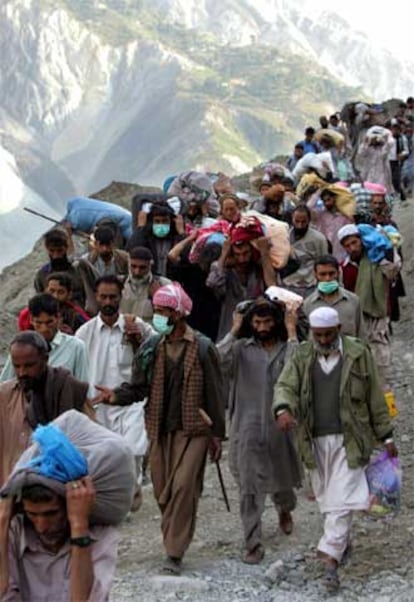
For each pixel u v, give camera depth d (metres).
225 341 12.08
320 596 11.02
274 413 11.19
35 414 9.04
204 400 11.59
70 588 6.88
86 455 7.05
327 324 11.21
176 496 11.47
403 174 36.97
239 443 11.99
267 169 22.38
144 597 10.83
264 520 13.48
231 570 11.69
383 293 16.25
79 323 14.25
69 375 9.19
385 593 11.05
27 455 7.11
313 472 11.35
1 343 23.23
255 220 15.43
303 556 12.04
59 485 6.82
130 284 15.13
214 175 22.84
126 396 11.56
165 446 11.66
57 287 14.09
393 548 12.37
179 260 16.95
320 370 11.31
